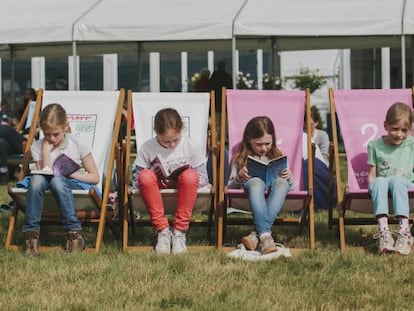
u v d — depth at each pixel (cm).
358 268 435
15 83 1609
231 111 546
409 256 463
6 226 588
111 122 548
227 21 931
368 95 544
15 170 979
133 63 1600
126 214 492
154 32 947
